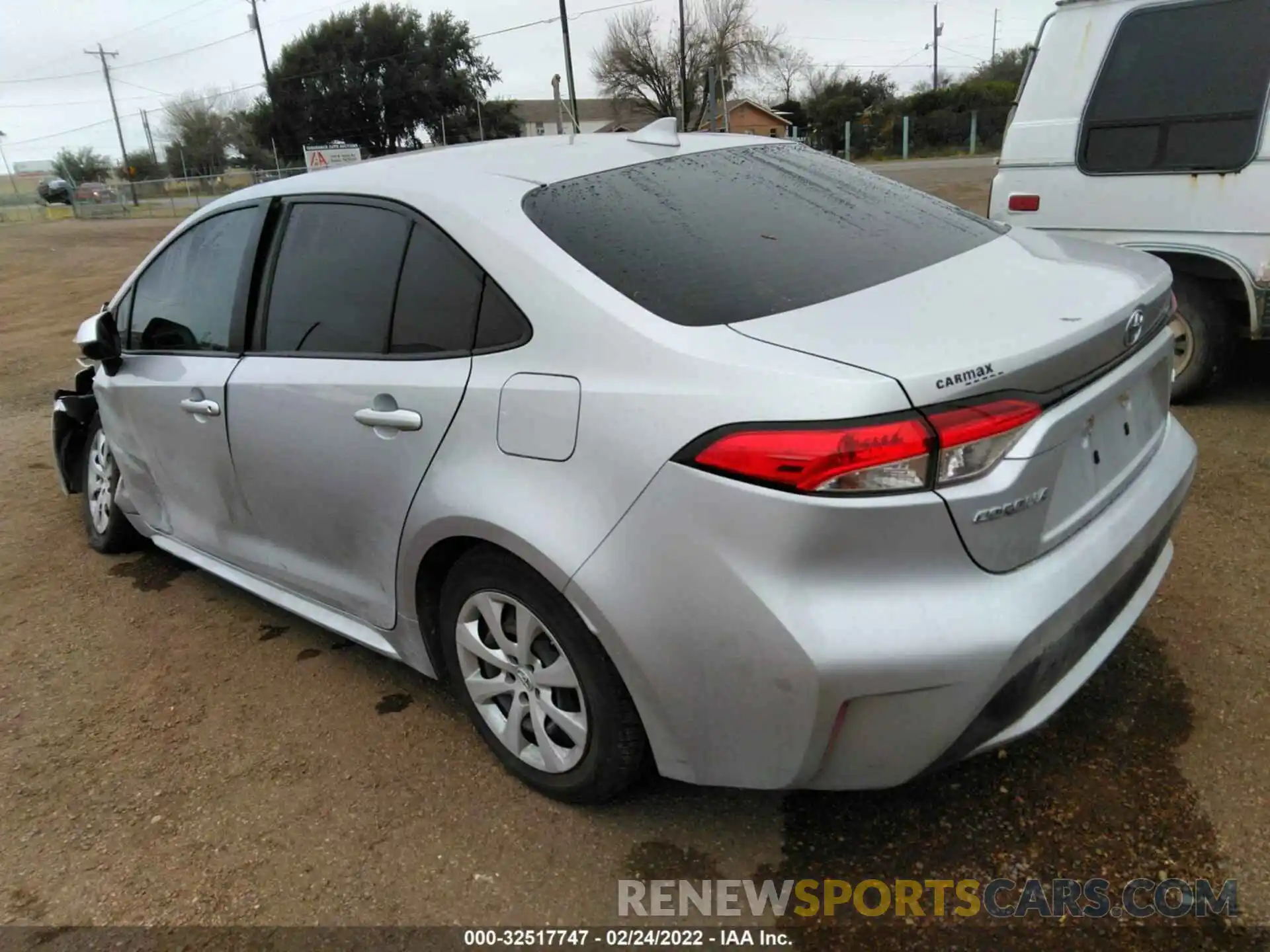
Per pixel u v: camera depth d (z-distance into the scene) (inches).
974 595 73.5
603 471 81.3
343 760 110.5
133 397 144.6
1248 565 133.5
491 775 105.4
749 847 92.2
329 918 88.3
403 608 107.3
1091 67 196.2
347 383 105.0
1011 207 212.5
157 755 115.0
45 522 198.5
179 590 161.5
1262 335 184.9
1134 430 91.9
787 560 73.2
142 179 2566.4
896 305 83.4
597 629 83.7
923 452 70.3
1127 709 106.2
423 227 101.3
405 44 2001.7
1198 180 185.2
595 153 109.9
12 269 821.2
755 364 75.4
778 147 125.3
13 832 103.6
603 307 84.7
